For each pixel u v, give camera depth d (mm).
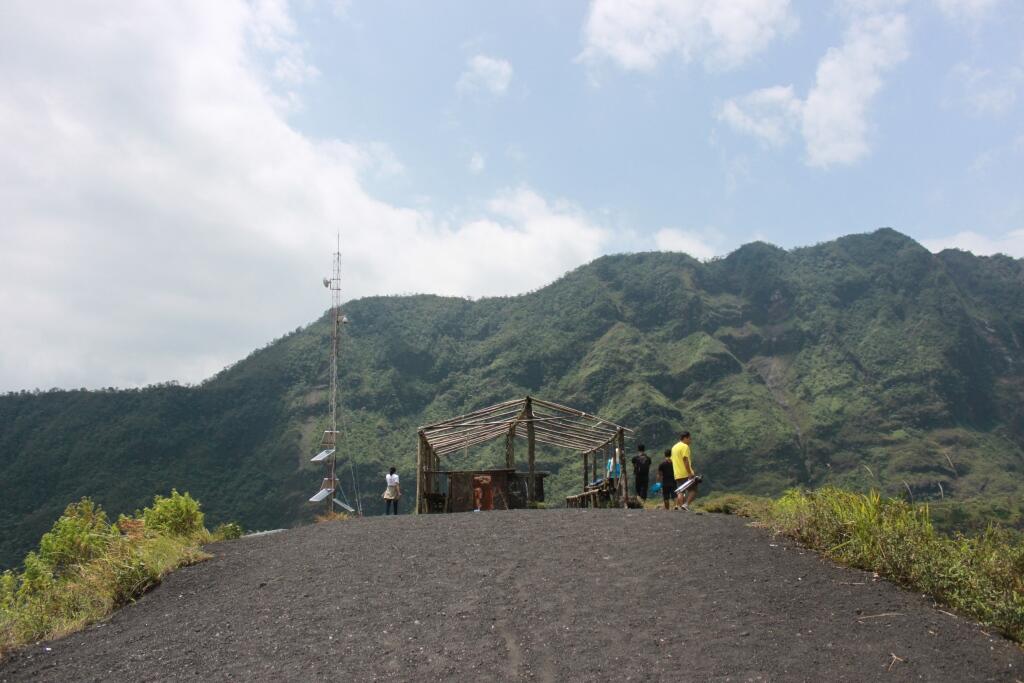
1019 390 144750
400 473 108812
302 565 8992
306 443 117062
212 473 108750
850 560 7867
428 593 7543
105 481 99500
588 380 131500
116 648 6781
